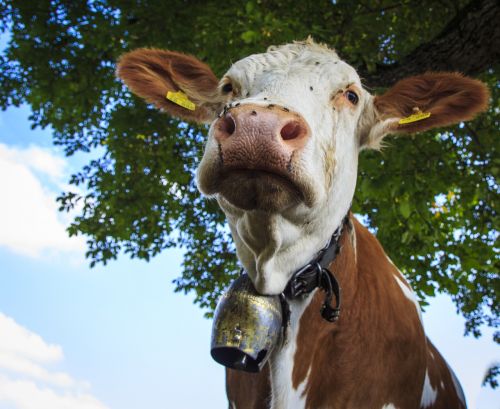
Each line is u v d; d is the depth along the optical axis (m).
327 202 0.82
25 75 2.67
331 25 1.99
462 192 2.17
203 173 0.67
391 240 2.36
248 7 1.76
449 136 2.17
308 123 0.72
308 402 0.84
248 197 0.68
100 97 2.70
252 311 0.77
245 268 0.82
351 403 0.86
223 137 0.66
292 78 0.84
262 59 0.89
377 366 0.90
